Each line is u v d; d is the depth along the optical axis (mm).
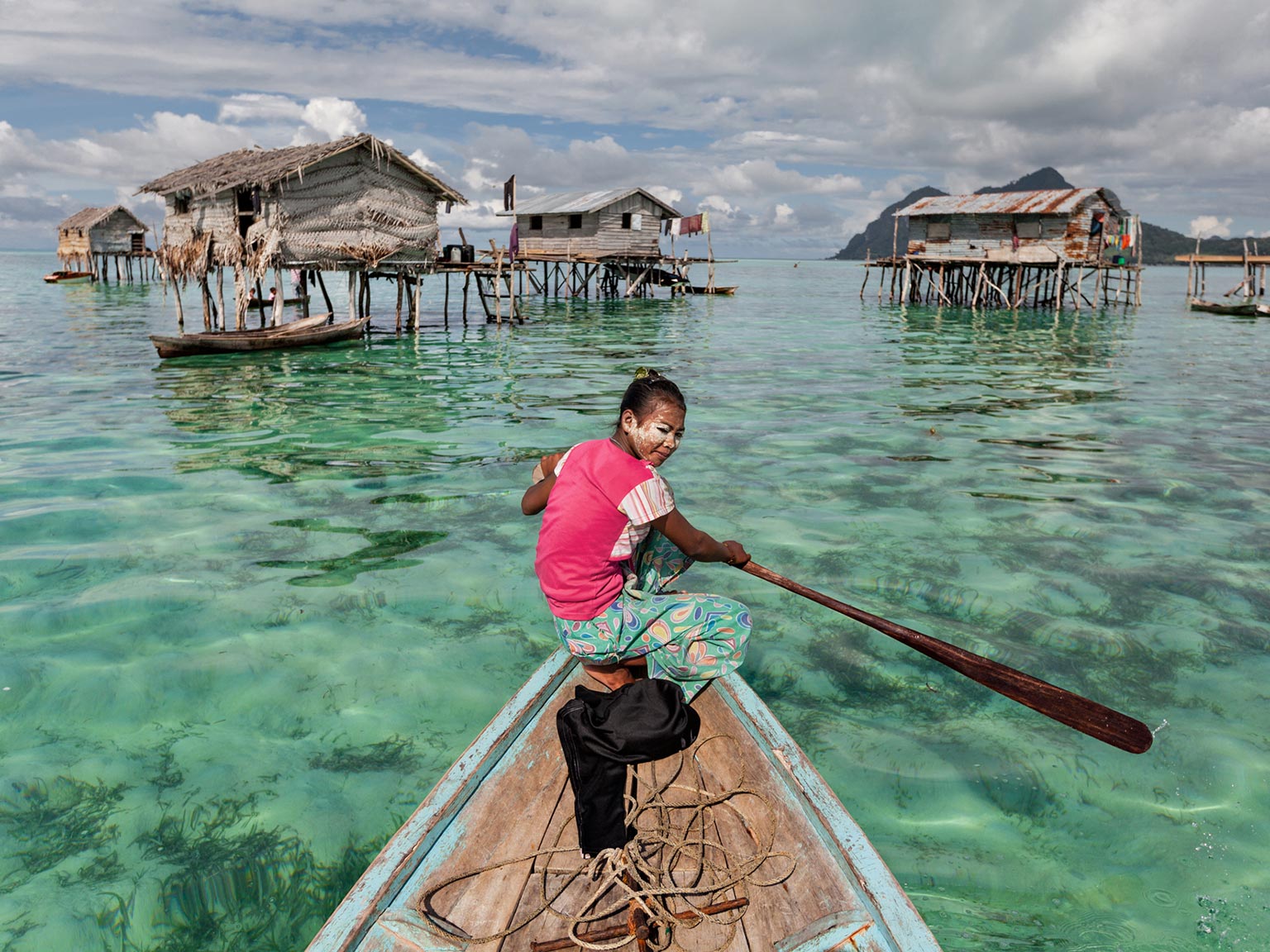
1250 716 4176
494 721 3219
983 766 3766
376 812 3451
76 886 3016
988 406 12539
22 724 4051
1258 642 4922
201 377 15109
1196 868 3146
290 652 4773
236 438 10016
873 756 3838
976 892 3018
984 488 7992
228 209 20594
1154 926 2855
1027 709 4266
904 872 3111
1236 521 7039
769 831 2881
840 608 3572
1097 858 3203
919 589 5680
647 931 2473
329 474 8422
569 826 2936
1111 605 5426
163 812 3430
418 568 5988
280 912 2924
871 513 7250
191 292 46062
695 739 3279
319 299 41375
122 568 5926
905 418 11477
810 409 12148
